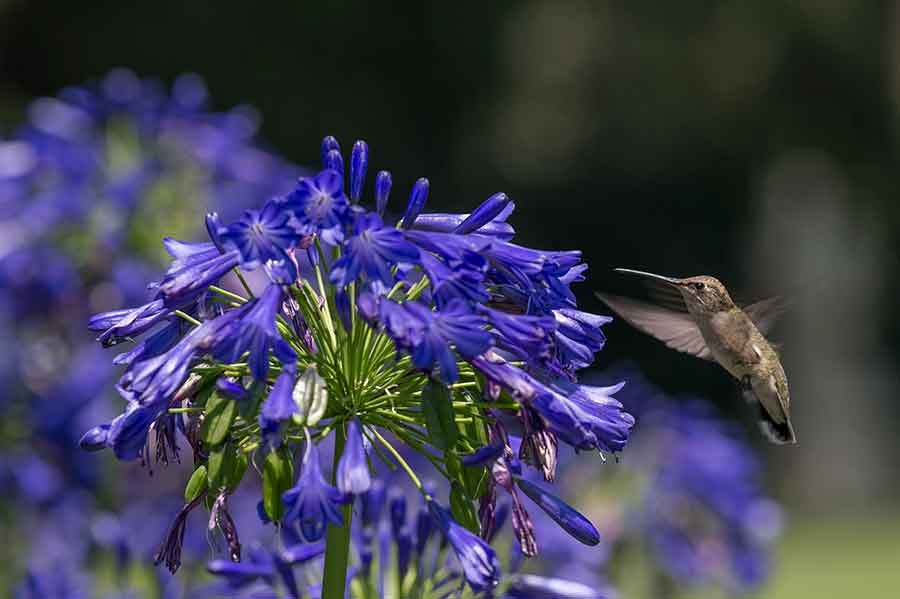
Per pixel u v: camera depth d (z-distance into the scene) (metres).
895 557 30.30
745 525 10.80
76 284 11.78
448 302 4.66
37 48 37.12
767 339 8.88
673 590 10.66
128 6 37.09
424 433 5.41
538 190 41.66
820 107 43.09
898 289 45.78
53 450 11.35
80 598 8.77
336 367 5.07
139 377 4.69
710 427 11.09
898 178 44.31
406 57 39.44
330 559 5.26
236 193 12.34
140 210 11.85
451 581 5.93
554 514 5.02
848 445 44.25
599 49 41.91
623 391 11.21
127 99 12.03
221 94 37.34
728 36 42.38
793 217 44.28
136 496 11.05
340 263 4.68
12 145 11.87
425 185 5.10
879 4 43.38
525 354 4.84
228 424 4.75
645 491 10.57
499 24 40.47
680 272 42.81
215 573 5.92
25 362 11.60
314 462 4.69
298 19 37.59
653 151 41.88
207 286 4.88
